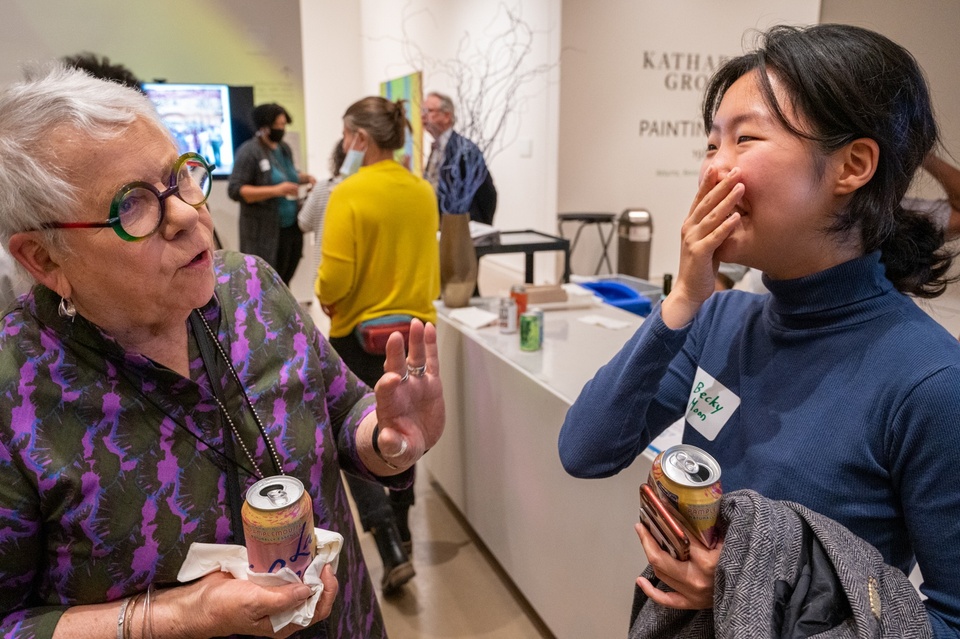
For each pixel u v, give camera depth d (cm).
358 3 862
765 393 86
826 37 74
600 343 223
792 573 69
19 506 76
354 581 105
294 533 75
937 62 119
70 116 70
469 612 223
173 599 79
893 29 129
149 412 83
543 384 188
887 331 76
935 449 69
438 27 709
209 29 494
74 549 79
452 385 258
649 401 95
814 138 73
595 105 535
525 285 272
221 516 86
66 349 79
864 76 71
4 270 130
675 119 559
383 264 229
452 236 260
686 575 76
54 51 450
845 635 65
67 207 70
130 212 72
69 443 78
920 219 83
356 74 884
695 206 85
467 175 259
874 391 74
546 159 555
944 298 120
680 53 545
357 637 105
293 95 530
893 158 73
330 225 226
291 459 92
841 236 77
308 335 103
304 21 841
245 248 458
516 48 575
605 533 167
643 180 564
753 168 76
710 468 77
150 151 75
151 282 75
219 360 90
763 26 493
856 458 75
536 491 200
